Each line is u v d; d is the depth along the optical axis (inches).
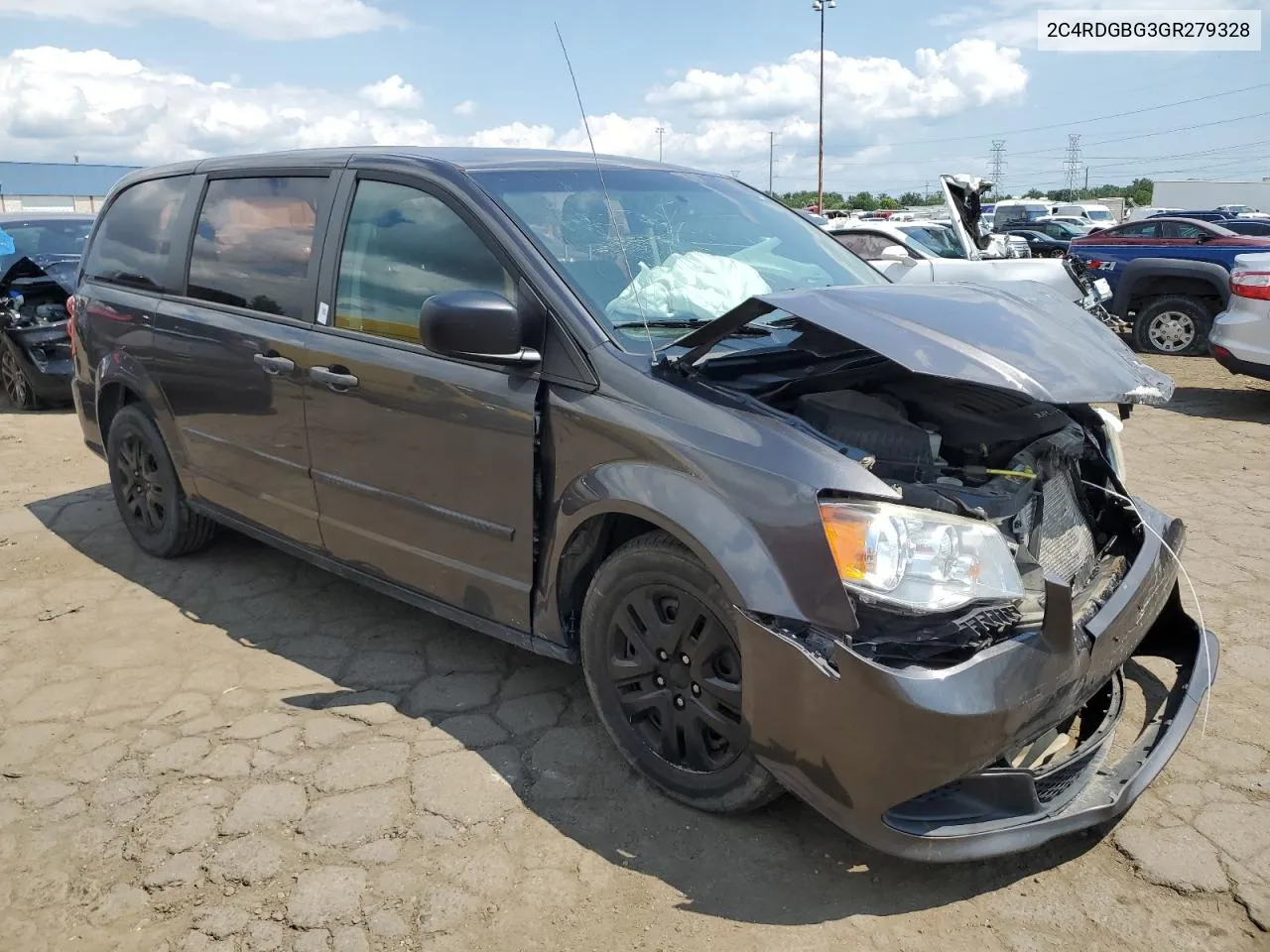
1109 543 117.8
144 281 173.9
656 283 120.3
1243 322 299.3
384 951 89.9
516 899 95.9
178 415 165.9
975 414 110.0
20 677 142.5
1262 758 116.8
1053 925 91.7
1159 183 1662.2
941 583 88.3
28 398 333.4
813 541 89.5
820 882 97.9
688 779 106.3
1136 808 108.0
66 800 112.7
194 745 123.4
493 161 132.3
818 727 89.9
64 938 92.4
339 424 134.5
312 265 140.6
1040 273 334.3
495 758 119.3
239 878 99.2
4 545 196.7
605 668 111.4
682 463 98.9
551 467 110.8
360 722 128.0
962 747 85.9
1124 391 91.2
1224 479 236.2
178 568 182.5
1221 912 92.8
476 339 105.8
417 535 128.6
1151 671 133.2
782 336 117.0
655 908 94.7
